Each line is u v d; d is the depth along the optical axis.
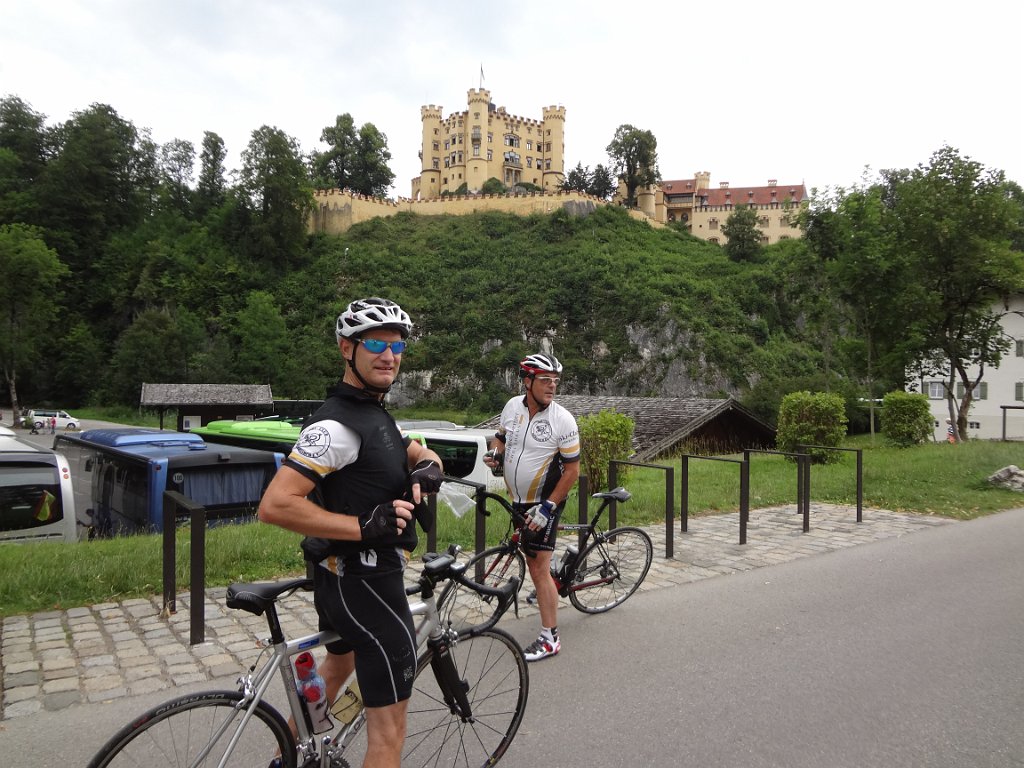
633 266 85.56
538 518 4.32
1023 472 11.60
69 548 6.67
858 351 24.39
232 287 85.56
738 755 3.24
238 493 9.58
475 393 76.81
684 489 8.27
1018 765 3.18
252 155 93.44
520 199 99.81
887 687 4.00
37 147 93.56
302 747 2.46
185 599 5.37
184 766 2.19
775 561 6.95
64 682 3.88
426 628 2.80
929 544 7.75
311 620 4.97
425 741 2.94
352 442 2.30
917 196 21.77
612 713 3.65
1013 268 20.94
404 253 92.12
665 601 5.63
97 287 85.38
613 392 74.50
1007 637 4.82
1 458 8.64
